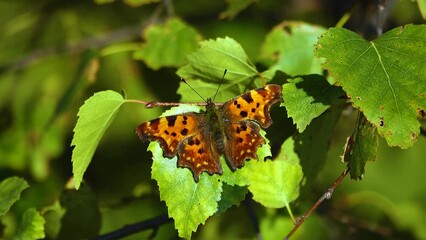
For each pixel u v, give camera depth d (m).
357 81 0.64
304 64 0.71
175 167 0.65
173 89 0.85
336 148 0.86
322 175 0.87
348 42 0.65
